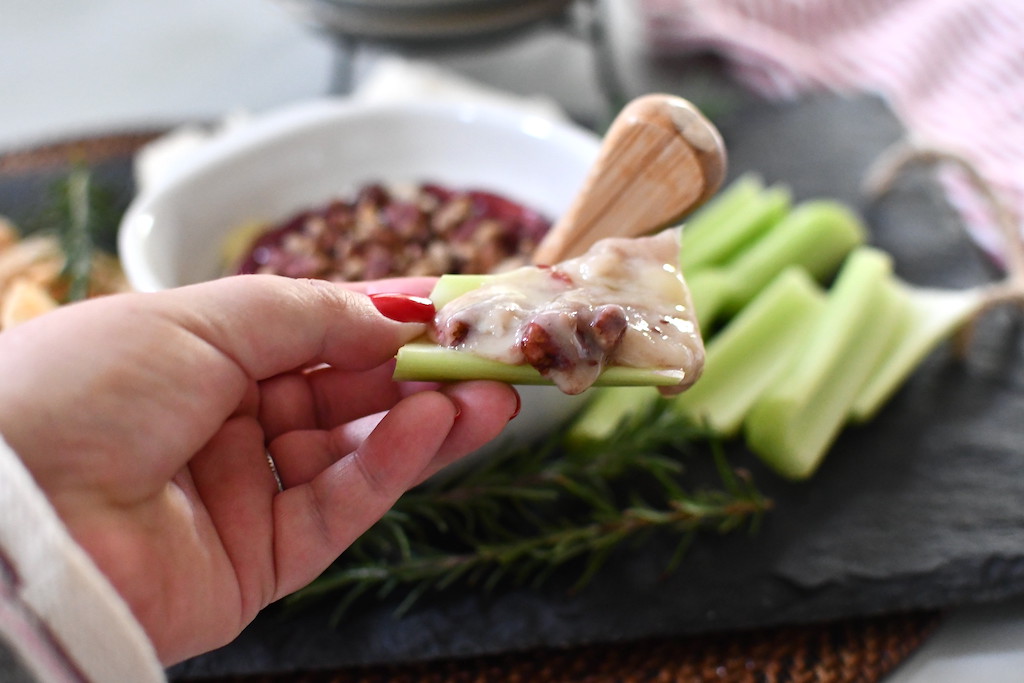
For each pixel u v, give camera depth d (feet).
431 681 1.10
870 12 2.10
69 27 2.57
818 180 1.72
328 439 1.09
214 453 1.03
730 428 1.30
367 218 1.41
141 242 1.29
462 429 0.99
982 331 1.45
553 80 2.28
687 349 0.96
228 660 1.09
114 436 0.89
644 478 1.27
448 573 1.15
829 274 1.55
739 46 2.05
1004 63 1.80
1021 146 1.65
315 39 2.48
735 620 1.13
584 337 0.94
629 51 2.27
